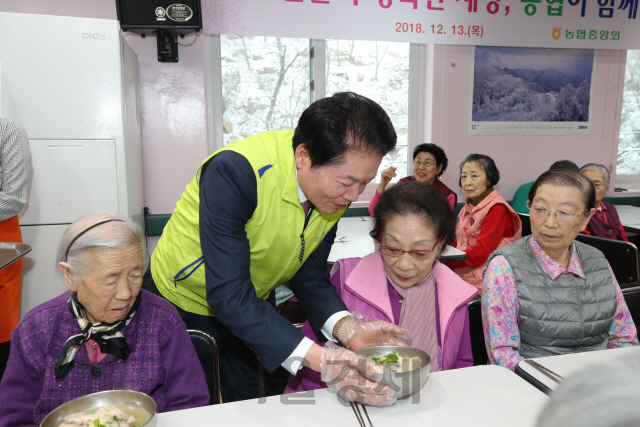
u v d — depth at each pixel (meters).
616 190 4.04
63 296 0.98
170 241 1.28
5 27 2.31
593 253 1.42
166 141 3.20
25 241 2.46
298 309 2.05
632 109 4.04
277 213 1.11
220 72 3.29
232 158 1.04
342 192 0.96
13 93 2.36
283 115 3.47
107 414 0.77
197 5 2.77
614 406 0.26
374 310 1.25
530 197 1.42
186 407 0.98
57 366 0.89
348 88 3.54
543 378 1.00
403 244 1.11
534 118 3.77
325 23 3.04
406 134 3.73
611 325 1.42
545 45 3.42
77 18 2.39
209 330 1.37
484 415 0.85
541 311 1.32
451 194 3.15
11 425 0.91
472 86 3.62
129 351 0.96
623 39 3.54
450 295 1.23
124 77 2.56
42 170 2.45
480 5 3.26
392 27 3.13
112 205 2.56
